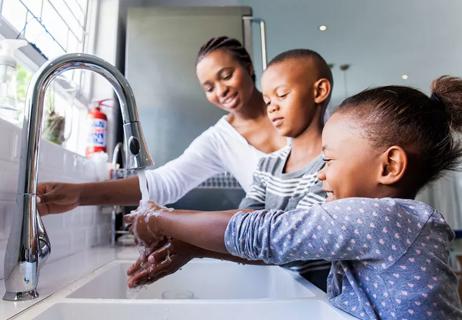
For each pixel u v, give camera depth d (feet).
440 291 1.39
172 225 1.82
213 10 5.36
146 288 3.02
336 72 7.59
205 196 5.04
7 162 2.30
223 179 5.04
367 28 7.54
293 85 2.82
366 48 7.61
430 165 1.72
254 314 1.81
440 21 7.56
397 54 7.70
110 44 5.16
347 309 1.60
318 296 1.94
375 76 7.69
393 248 1.40
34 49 3.30
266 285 3.11
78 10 4.72
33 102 1.90
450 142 1.77
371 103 1.69
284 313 1.82
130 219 2.16
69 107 4.23
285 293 2.68
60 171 3.13
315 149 2.76
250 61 4.34
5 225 2.27
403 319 1.37
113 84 2.05
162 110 5.13
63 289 2.04
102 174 4.13
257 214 1.64
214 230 1.67
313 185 2.43
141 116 5.09
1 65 2.57
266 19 7.26
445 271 1.45
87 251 3.65
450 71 7.73
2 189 2.24
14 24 3.10
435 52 7.77
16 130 2.39
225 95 4.21
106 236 4.38
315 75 2.85
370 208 1.45
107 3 5.30
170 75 5.19
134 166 2.00
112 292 2.83
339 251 1.46
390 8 7.37
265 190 3.00
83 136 4.71
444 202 5.98
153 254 2.08
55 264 2.85
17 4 3.15
